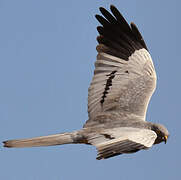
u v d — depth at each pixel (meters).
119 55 14.87
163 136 14.15
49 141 13.75
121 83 14.68
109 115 14.32
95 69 14.65
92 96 14.52
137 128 12.87
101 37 14.85
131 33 15.07
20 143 13.61
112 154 11.78
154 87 14.82
